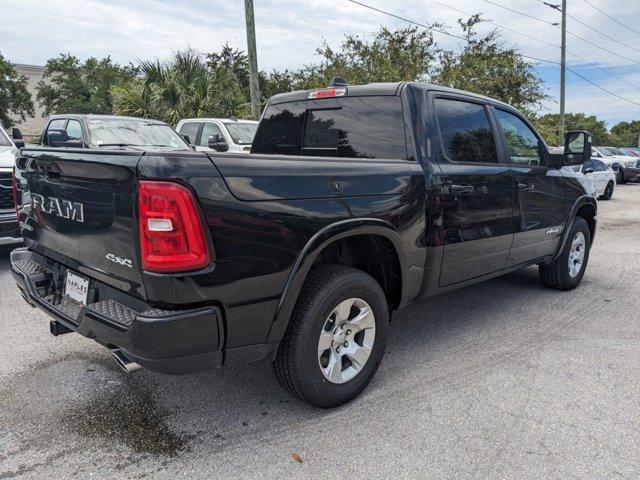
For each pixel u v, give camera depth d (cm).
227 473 240
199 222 220
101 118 835
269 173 248
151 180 214
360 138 367
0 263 617
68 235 271
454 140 369
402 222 313
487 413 294
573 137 488
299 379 274
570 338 412
